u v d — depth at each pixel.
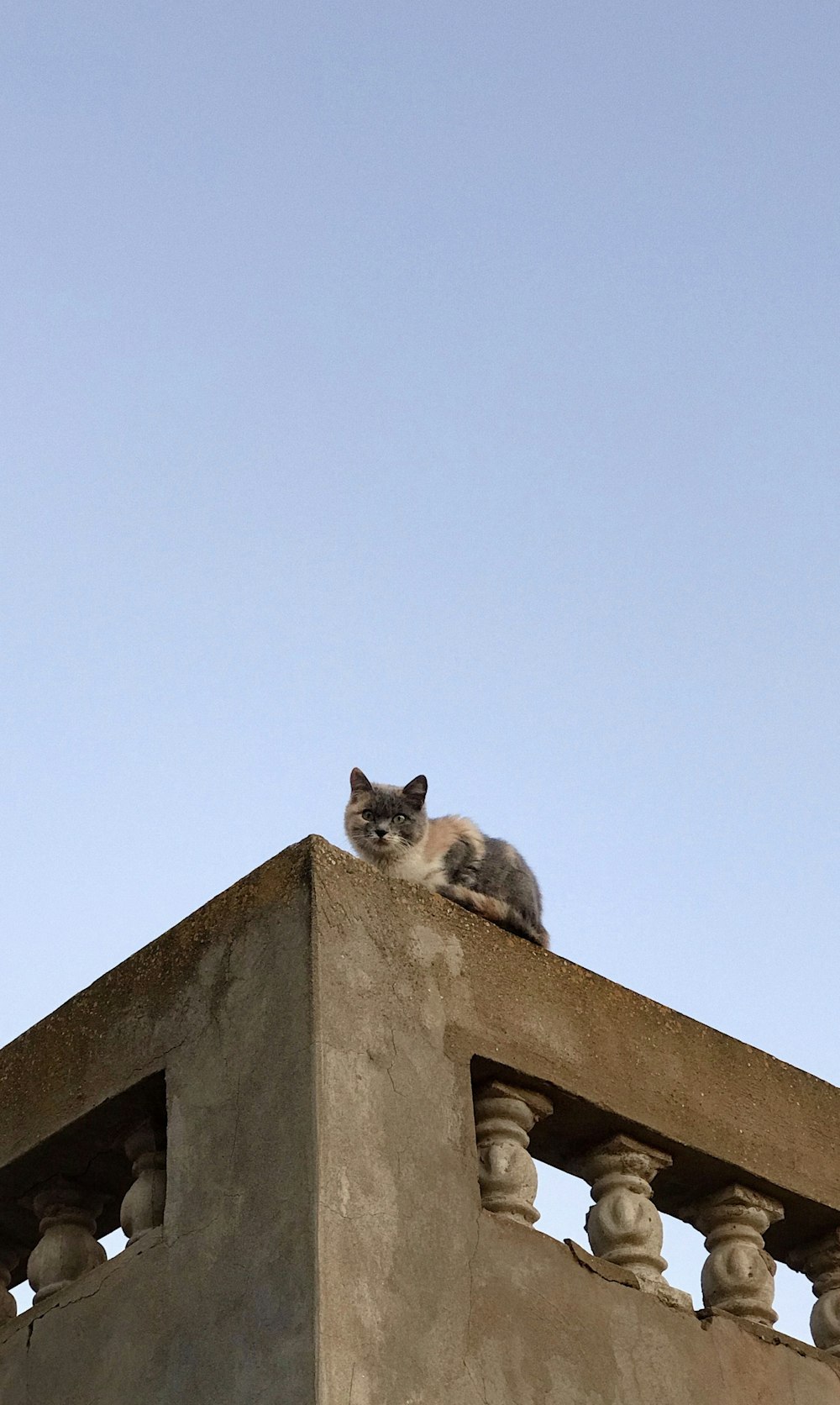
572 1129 5.55
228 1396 4.44
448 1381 4.54
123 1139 5.41
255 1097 4.85
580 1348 4.94
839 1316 5.92
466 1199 4.92
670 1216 5.96
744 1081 5.98
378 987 5.07
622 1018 5.75
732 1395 5.24
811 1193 5.90
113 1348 4.84
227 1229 4.71
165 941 5.50
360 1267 4.51
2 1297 5.85
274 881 5.24
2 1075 5.79
